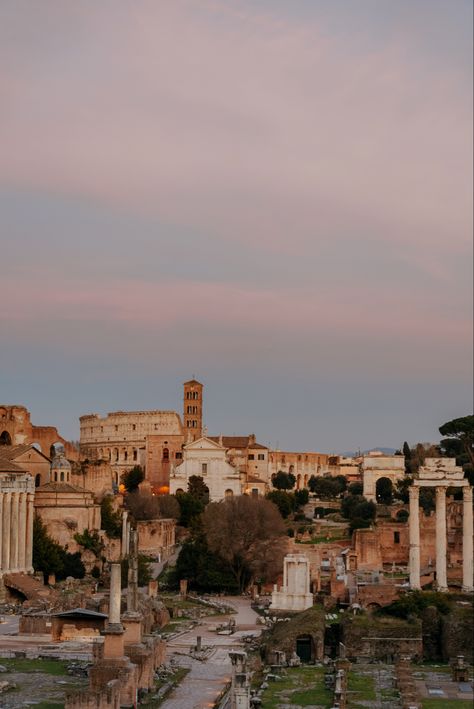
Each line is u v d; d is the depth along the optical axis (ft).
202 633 641.81
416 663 600.80
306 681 507.71
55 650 554.87
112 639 426.10
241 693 369.09
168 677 493.77
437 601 646.74
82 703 384.47
